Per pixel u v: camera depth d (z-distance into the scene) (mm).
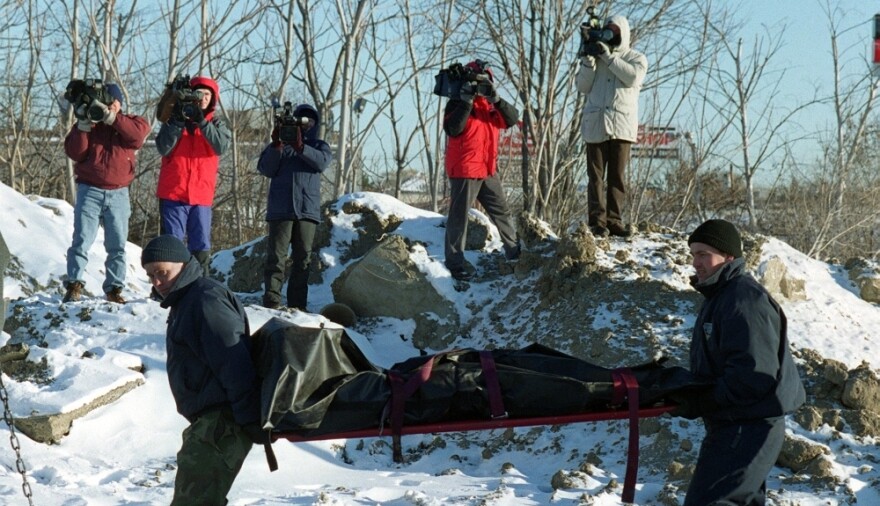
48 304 9148
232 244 20344
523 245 10828
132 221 20719
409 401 4402
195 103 9266
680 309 8930
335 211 12102
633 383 4391
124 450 7027
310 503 5934
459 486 6512
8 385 7320
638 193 17969
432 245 11422
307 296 11023
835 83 19500
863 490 6160
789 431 6988
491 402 4383
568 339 8859
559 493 6184
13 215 11938
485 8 16531
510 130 17672
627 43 10258
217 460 4301
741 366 4117
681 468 6445
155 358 8078
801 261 10727
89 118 9039
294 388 4250
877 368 8734
